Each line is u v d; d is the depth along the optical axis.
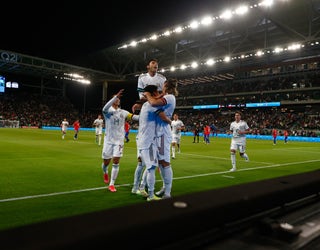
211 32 41.44
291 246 1.46
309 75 49.66
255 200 1.55
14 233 0.89
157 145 4.50
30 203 4.67
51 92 64.94
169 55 50.16
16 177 7.00
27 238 0.85
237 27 38.41
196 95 63.84
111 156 6.05
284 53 49.19
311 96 48.62
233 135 9.48
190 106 62.28
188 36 43.31
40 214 4.09
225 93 58.66
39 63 48.50
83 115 62.62
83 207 4.53
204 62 43.47
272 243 1.45
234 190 1.65
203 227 1.29
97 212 1.13
